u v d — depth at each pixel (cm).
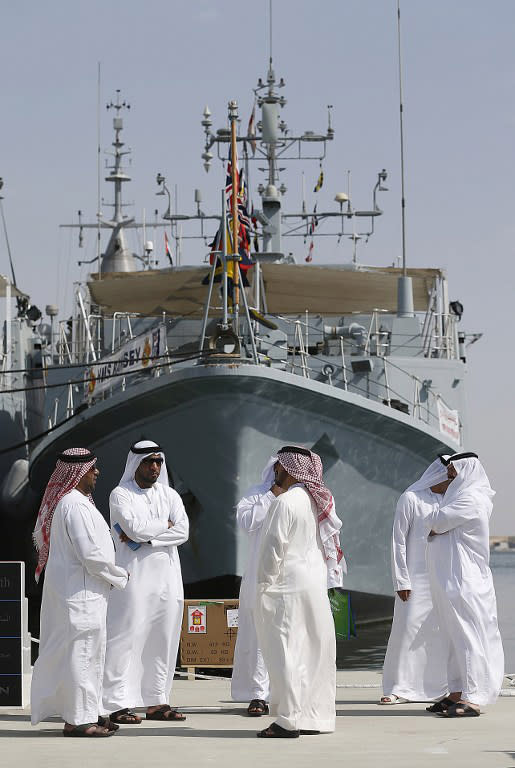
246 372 2033
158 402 2128
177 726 913
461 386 2531
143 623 938
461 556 994
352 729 886
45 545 866
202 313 2612
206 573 2208
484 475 1025
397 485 2358
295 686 840
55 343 2884
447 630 992
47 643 855
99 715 876
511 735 850
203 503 2175
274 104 2873
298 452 870
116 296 2656
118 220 4012
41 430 3328
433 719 952
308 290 2631
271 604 843
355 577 2350
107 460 2333
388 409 2222
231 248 2269
